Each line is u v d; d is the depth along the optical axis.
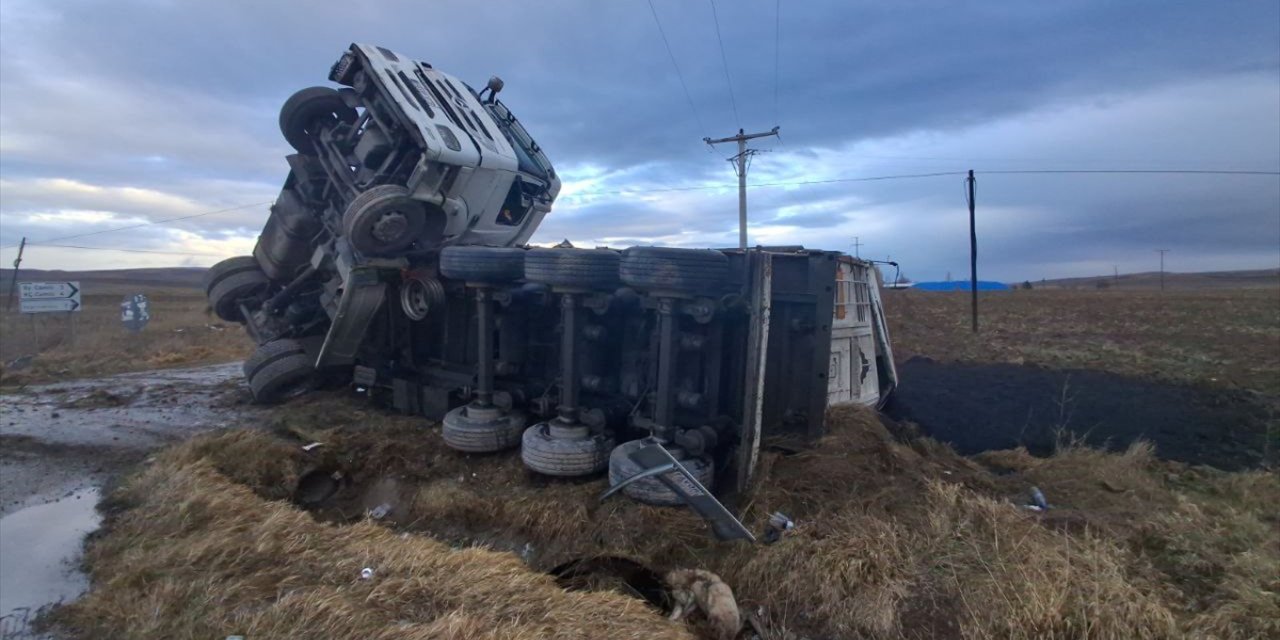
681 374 5.89
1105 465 6.29
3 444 7.29
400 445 6.93
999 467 6.68
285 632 3.44
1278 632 3.44
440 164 7.66
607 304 5.91
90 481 6.20
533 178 9.70
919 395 11.66
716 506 4.47
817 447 5.51
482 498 5.69
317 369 9.20
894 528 4.45
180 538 4.69
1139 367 16.03
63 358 14.48
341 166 8.49
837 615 3.89
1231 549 4.45
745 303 5.59
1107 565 3.95
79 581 4.31
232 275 10.66
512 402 6.68
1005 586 3.81
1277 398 12.20
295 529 4.80
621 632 3.62
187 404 9.38
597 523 5.05
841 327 6.68
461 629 3.41
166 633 3.52
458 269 6.56
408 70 8.14
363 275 7.54
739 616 3.94
